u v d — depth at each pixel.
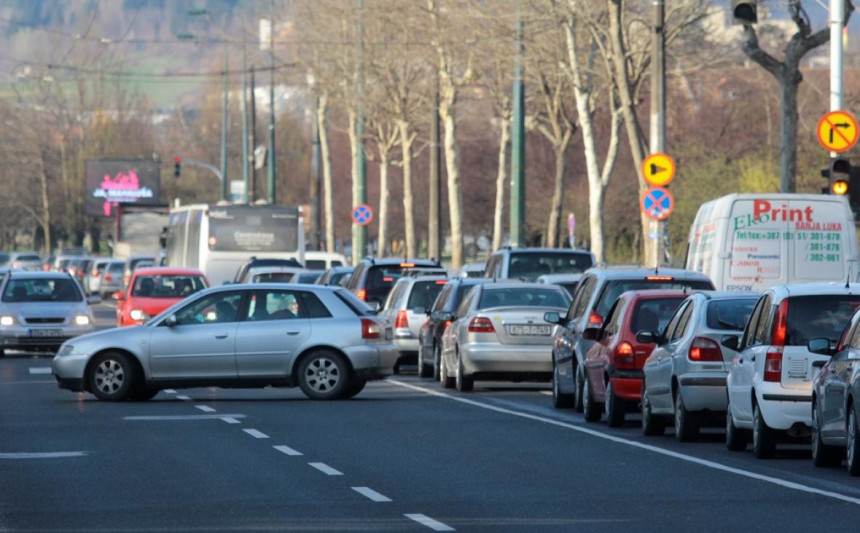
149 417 57.56
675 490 36.88
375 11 158.25
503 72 146.00
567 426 54.12
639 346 52.97
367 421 55.78
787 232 69.88
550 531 30.69
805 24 97.12
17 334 93.88
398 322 86.69
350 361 65.75
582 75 129.00
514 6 123.19
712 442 48.72
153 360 64.88
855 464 38.62
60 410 60.91
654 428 50.97
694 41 132.50
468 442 48.34
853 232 69.94
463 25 139.38
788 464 42.31
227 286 66.44
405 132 192.75
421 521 32.00
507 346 70.06
